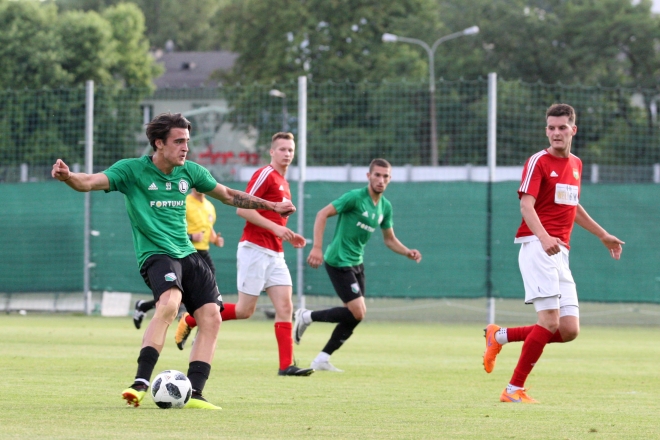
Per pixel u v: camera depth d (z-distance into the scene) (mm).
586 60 97312
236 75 109125
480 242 36531
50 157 44250
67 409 12961
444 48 101812
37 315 40062
